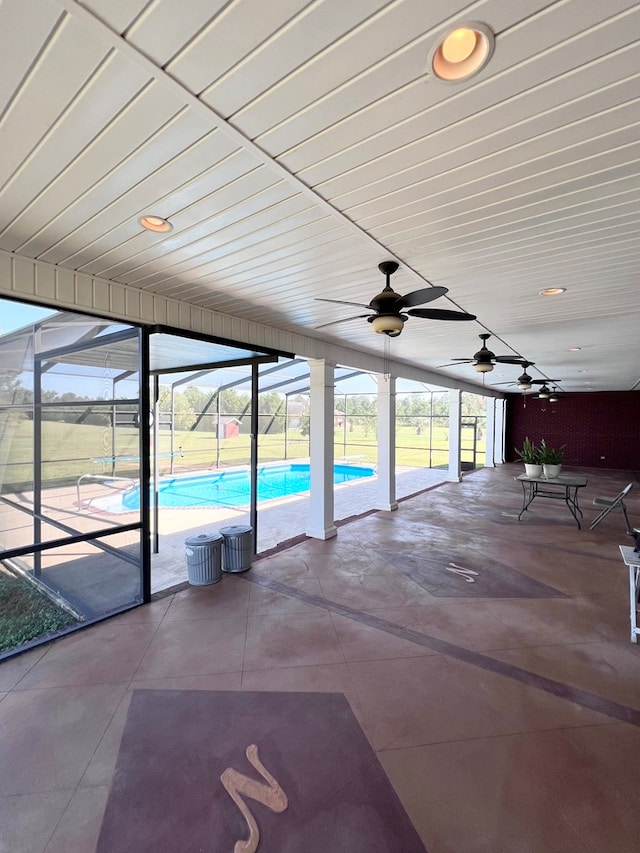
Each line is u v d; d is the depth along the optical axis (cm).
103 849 144
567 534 543
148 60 111
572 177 169
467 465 1301
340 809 158
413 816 156
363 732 196
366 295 333
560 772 174
